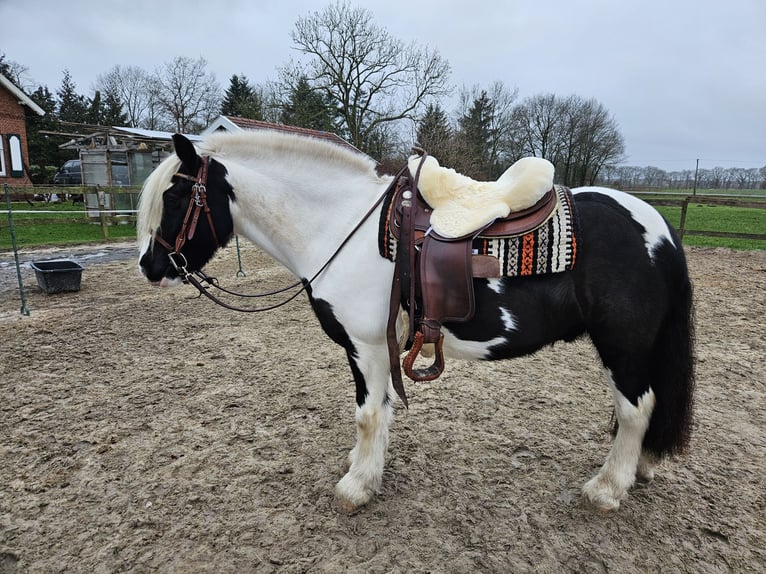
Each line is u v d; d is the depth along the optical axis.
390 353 1.81
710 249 9.47
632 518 2.00
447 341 1.87
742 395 3.12
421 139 17.17
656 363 1.83
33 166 24.92
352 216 1.94
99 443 2.55
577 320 1.81
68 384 3.26
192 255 1.98
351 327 1.89
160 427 2.72
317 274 1.94
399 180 1.90
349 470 2.16
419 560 1.79
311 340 4.20
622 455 1.95
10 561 1.82
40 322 4.55
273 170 1.98
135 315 4.86
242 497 2.14
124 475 2.29
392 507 2.08
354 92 20.52
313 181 1.96
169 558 1.81
